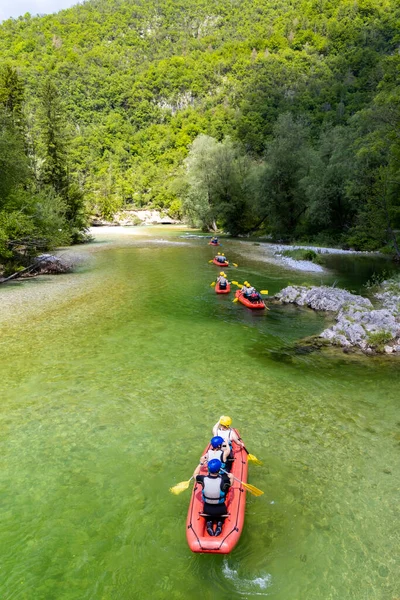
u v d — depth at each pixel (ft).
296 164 156.04
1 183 85.71
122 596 16.67
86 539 19.71
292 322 56.18
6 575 17.69
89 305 63.41
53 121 144.15
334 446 27.45
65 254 124.06
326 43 547.49
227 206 185.06
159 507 21.94
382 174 97.04
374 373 39.45
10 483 23.80
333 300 63.31
